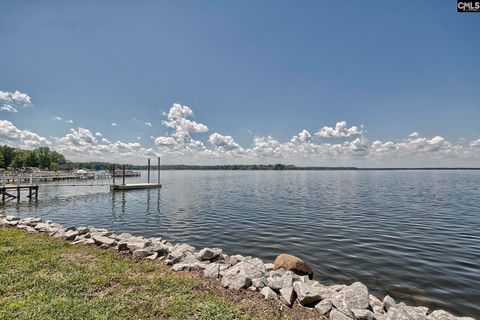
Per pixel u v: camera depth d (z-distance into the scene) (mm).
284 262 8602
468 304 6906
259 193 37062
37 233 11102
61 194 36000
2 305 4879
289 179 81438
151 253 8562
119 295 5457
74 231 11133
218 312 4895
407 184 55438
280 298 5789
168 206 25047
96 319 4520
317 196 32906
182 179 82250
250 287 6195
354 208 22969
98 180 61000
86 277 6242
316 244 12266
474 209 21984
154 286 5949
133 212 21812
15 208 24578
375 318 5121
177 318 4688
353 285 6000
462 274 8719
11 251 8016
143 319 4609
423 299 7180
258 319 4789
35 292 5426
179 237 13844
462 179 77875
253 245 12320
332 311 5145
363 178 88188
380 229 15094
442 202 26625
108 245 9359
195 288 5988
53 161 105688
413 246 11781
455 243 12227
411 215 19438
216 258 8766
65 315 4590
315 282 7098
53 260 7379
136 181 66750
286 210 22125
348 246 11875
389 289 7746
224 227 16016
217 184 57438
